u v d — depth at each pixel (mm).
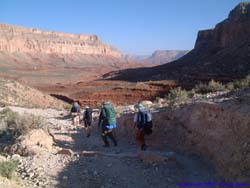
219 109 9984
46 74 152250
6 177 8336
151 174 8828
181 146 11172
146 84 73938
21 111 26969
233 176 7594
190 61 119062
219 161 8594
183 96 16609
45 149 11633
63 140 14250
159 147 11727
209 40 129250
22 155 11258
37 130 12758
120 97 69438
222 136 9203
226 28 103625
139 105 11625
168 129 12680
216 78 67938
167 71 106438
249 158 7438
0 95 45750
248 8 100375
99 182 8391
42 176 8734
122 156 10445
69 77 146000
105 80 115562
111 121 12617
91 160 10172
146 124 11414
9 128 14875
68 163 9906
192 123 11344
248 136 7977
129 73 125000
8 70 158625
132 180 8484
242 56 75250
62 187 8023
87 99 70625
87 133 15000
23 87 55406
